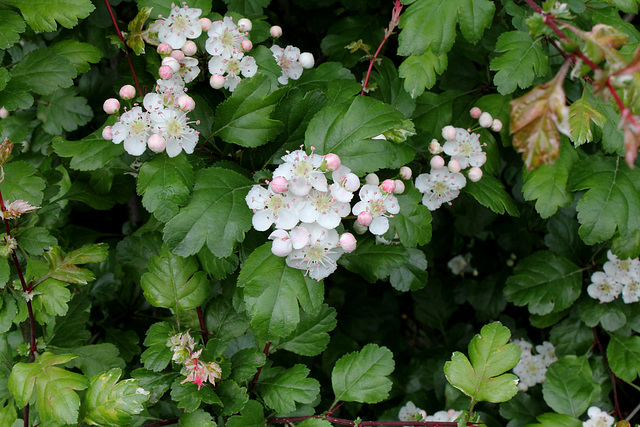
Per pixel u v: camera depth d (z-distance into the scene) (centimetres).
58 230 51
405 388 56
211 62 44
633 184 45
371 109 43
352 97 46
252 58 45
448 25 44
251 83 43
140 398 41
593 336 51
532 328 58
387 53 53
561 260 51
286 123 43
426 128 49
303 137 44
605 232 45
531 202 53
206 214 42
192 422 42
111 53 50
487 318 58
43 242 43
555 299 50
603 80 36
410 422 43
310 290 41
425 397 54
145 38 44
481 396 43
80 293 49
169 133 42
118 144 43
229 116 43
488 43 48
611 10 46
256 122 43
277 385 43
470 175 45
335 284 59
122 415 41
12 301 43
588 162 46
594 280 50
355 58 52
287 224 41
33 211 43
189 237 41
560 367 48
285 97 43
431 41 44
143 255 46
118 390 41
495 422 49
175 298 43
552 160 37
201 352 42
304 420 43
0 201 41
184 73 44
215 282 47
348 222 46
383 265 46
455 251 60
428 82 46
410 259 46
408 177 44
